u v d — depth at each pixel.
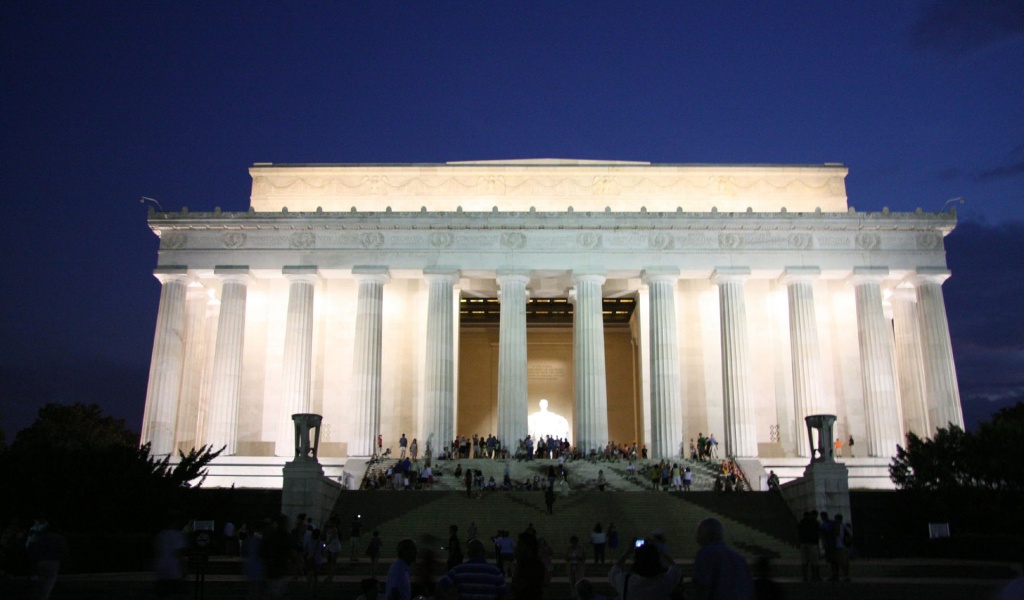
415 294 62.78
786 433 60.41
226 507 39.94
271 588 17.38
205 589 26.72
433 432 55.91
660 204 62.66
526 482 48.22
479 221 58.56
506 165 63.22
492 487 47.59
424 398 56.84
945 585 27.53
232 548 38.66
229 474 53.94
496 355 77.38
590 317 57.56
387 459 54.25
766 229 58.69
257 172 63.28
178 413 60.03
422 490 45.16
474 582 13.23
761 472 51.97
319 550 27.39
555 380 77.94
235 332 57.59
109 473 35.53
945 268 58.34
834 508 38.75
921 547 39.06
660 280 57.81
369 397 56.47
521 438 56.12
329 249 58.75
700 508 42.28
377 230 58.91
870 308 57.78
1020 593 8.22
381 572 33.16
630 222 58.53
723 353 57.53
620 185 62.97
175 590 18.94
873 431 56.38
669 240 58.59
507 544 29.38
